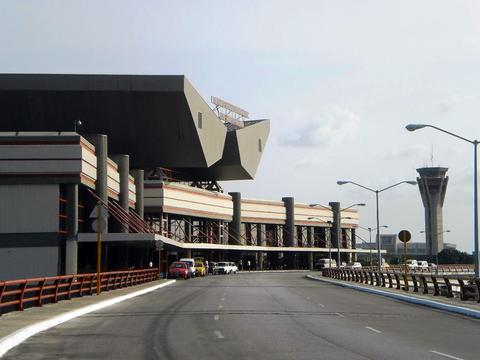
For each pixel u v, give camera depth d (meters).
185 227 116.88
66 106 87.00
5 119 87.69
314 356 14.54
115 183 78.50
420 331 20.27
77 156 61.12
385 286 50.69
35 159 60.88
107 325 21.89
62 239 62.06
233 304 32.38
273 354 14.87
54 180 60.81
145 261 91.25
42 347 16.33
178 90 86.12
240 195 132.88
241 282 64.94
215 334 19.06
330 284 61.75
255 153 131.75
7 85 84.62
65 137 61.22
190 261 81.19
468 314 26.73
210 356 14.55
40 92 85.31
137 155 95.50
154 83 86.25
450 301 32.28
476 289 32.38
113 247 75.31
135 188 92.31
